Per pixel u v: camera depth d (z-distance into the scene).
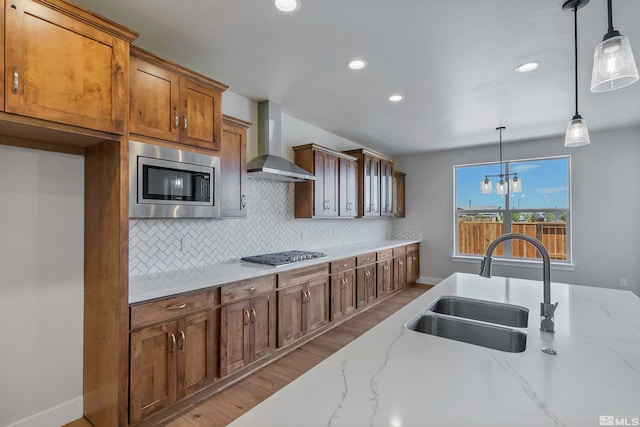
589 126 4.04
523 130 4.26
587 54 2.32
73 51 1.52
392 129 4.26
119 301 1.75
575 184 4.49
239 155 2.81
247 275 2.48
